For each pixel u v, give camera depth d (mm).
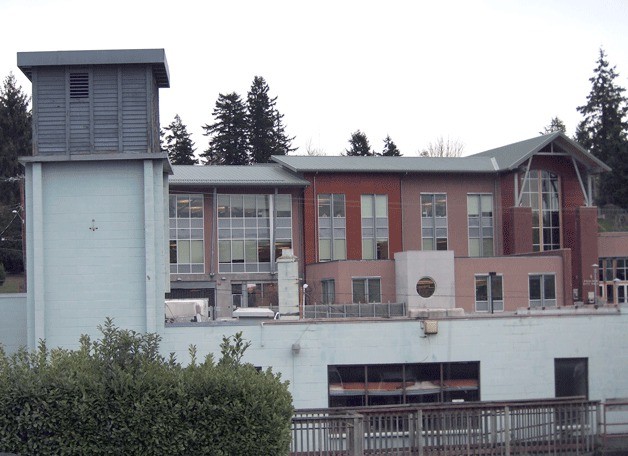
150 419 18000
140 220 26203
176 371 18625
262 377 18891
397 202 68125
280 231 66125
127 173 26297
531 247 67625
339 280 59812
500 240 69562
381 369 26047
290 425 19406
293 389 25641
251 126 103500
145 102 26422
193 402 18141
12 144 87750
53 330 25906
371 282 60344
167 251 29266
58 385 17938
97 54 26156
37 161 25984
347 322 25875
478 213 69500
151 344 19562
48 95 26344
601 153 101250
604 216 83875
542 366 26594
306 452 21109
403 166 68500
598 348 26891
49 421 17797
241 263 65500
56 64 26031
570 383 26859
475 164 70062
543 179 69562
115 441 17969
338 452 21078
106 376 18281
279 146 104375
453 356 26234
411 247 68188
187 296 64688
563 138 68312
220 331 25703
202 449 18078
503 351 26453
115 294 26000
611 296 67000
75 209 26188
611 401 25078
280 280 30281
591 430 24016
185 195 64938
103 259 26078
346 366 25922
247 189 65812
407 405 22891
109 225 26172
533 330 26641
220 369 18688
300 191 66688
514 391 26438
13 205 85562
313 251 66000
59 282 26031
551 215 69312
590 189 70000
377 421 22938
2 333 28906
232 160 102625
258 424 18266
